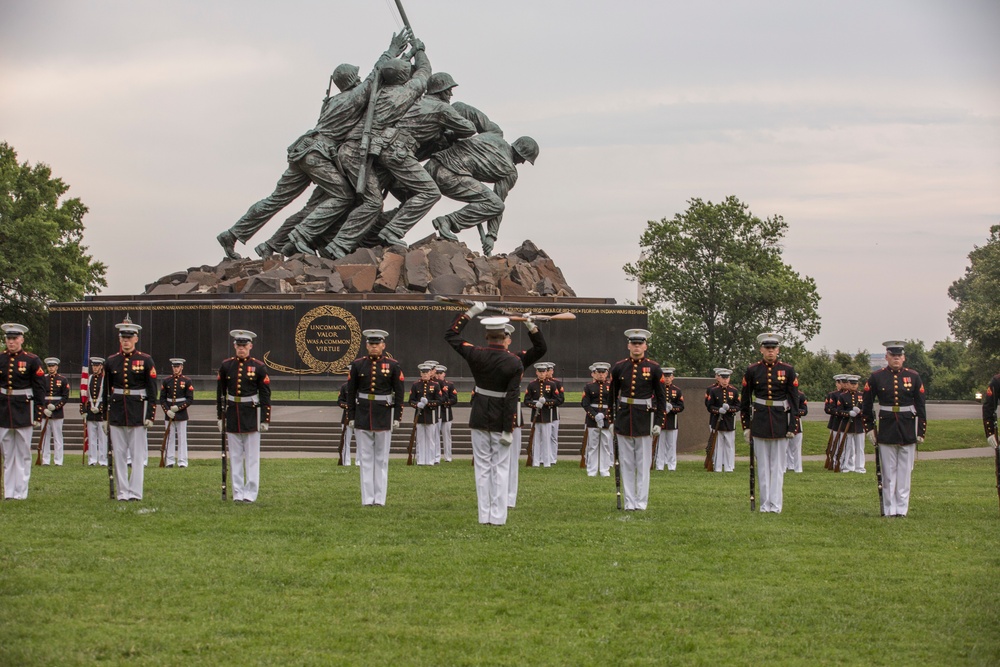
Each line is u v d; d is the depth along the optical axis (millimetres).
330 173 65750
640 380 21578
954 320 82312
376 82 66188
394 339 58000
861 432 34250
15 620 12875
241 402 22250
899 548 17312
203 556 16156
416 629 12719
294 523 19125
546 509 21516
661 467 34656
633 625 12984
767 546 17328
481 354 19328
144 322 58281
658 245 88188
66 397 34281
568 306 59875
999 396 22609
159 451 39312
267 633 12531
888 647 12219
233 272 63281
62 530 18188
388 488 25250
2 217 75875
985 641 12430
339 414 46125
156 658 11625
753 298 84562
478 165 67438
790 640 12438
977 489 26703
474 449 19469
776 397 21594
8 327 22359
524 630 12742
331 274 61250
